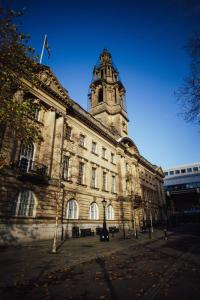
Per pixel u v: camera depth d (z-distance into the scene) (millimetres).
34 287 6691
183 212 79125
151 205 51625
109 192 32156
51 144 21766
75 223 23578
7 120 12031
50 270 8625
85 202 26109
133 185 41406
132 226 34781
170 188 85438
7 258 10953
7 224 15594
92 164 29562
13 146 17922
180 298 5695
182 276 7883
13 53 11344
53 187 20469
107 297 5824
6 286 6738
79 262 10336
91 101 49500
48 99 22812
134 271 8695
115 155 37219
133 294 6027
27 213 17641
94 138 31703
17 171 16891
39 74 22172
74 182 24891
